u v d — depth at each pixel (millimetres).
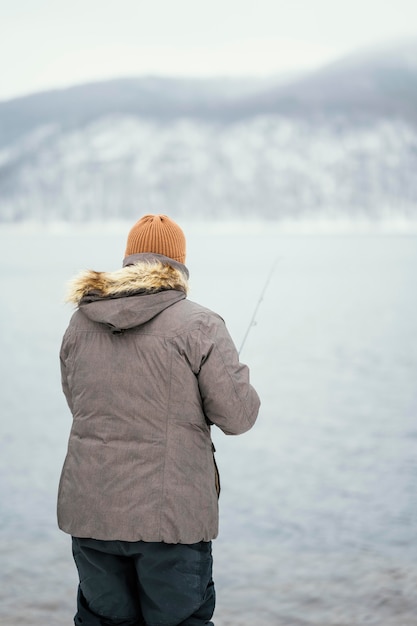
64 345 1604
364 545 4395
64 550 4152
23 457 7863
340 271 45938
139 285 1485
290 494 6102
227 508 5680
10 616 2941
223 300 29406
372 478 6656
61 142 187000
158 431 1469
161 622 1491
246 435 8969
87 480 1473
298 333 20125
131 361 1489
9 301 29797
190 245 90375
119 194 170750
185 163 178500
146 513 1437
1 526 4840
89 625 1546
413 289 33031
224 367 1476
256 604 3150
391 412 10336
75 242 103688
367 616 2914
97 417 1496
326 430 9219
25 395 12000
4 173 174125
